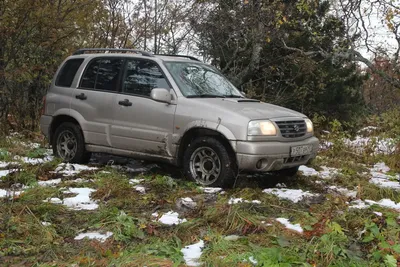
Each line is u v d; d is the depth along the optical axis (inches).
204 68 286.0
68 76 303.7
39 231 167.2
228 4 555.2
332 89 584.7
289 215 195.6
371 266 147.9
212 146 237.8
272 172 275.7
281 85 597.9
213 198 219.0
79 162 293.4
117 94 274.2
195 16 573.0
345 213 193.3
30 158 305.0
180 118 248.2
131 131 265.4
